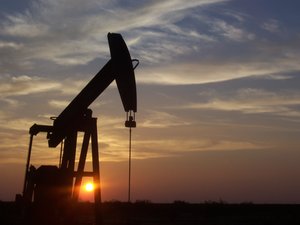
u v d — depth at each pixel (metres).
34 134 12.03
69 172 11.37
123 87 10.81
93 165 11.48
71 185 11.33
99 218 11.21
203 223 24.25
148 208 43.50
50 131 11.95
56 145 13.12
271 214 36.03
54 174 11.29
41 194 11.20
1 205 18.98
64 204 11.20
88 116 11.62
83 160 11.47
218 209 42.94
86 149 11.54
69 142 11.63
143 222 23.97
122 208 43.12
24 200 11.47
